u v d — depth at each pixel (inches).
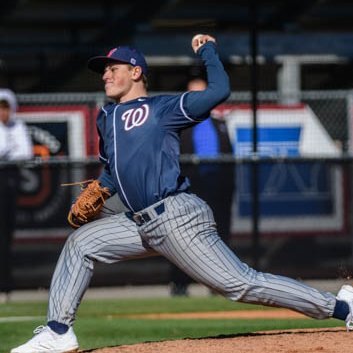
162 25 2285.9
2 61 2122.3
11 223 1572.3
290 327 1136.2
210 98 778.8
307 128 1834.4
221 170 1596.9
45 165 1583.4
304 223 1630.2
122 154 796.6
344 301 834.2
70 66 2090.3
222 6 2317.9
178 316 1341.0
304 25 2370.8
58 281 816.3
